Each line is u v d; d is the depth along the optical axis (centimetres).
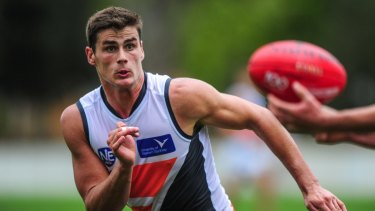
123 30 1873
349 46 10944
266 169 4675
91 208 1952
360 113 1941
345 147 8462
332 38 10944
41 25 12181
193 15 11188
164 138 1955
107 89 1953
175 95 1945
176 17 13162
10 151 8269
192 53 10900
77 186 2005
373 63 11038
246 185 5088
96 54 1905
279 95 2017
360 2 10869
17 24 12119
